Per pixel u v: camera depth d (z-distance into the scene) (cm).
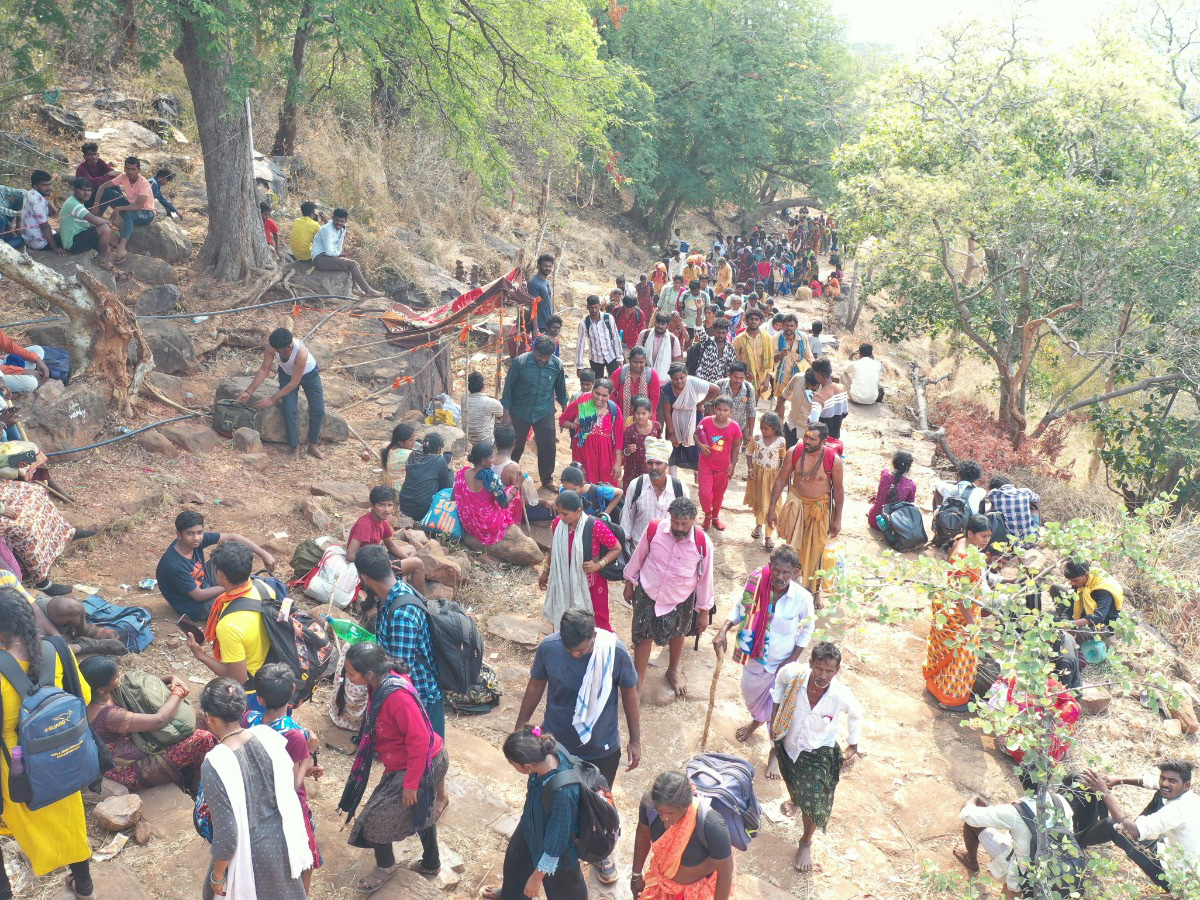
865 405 1499
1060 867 487
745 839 421
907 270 1534
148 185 1202
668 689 679
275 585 545
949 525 926
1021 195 1338
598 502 718
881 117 1688
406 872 476
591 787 414
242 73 1059
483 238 1955
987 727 495
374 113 1955
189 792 510
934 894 539
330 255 1298
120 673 563
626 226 3369
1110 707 736
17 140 1356
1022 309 1492
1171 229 1319
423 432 968
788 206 4072
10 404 766
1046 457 1515
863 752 655
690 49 3158
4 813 400
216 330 1123
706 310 1526
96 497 778
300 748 410
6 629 393
